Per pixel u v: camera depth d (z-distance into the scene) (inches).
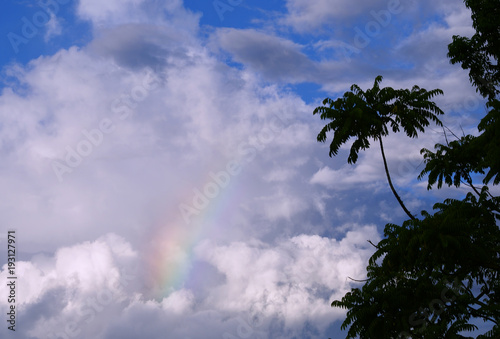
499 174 840.9
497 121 817.5
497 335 762.2
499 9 1019.9
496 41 1045.2
